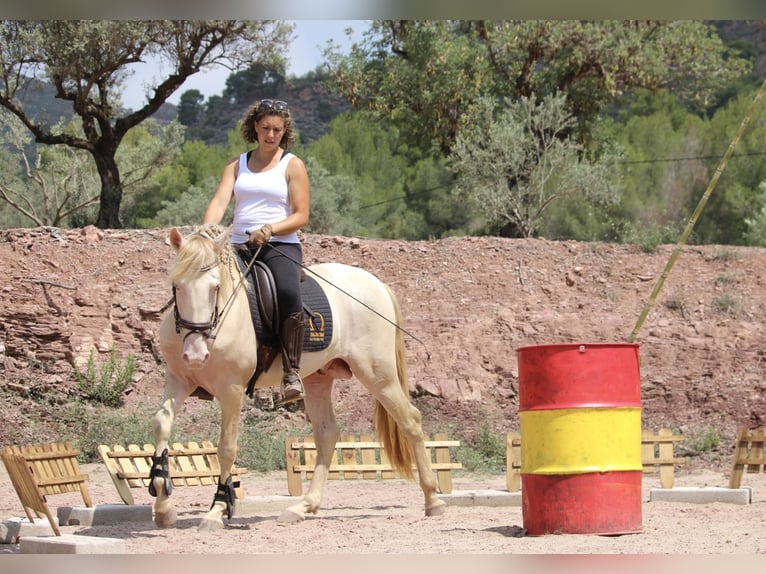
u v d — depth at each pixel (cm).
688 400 1628
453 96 2848
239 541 735
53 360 1673
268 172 858
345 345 893
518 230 2405
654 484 1275
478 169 2497
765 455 1056
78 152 3002
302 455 1432
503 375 1705
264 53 2511
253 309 818
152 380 1689
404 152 5106
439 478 1098
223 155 4978
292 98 9381
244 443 1523
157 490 808
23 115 2373
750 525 815
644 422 1594
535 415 760
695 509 955
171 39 2428
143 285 1831
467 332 1792
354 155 4959
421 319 1825
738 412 1587
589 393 748
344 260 1964
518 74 2928
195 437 1529
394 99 2939
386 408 918
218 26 2398
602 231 3400
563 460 747
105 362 1694
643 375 1689
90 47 2306
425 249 2017
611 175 2783
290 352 830
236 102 9581
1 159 3067
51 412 1570
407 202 4372
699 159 4028
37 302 1741
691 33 2919
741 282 1941
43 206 3034
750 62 3431
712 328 1802
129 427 1536
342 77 3014
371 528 818
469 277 1934
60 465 889
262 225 848
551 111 2544
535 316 1828
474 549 675
